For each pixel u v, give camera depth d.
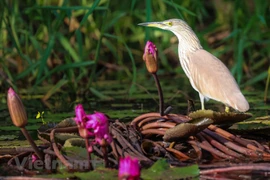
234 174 7.93
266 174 7.92
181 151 8.96
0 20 14.09
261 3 16.17
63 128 8.69
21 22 15.79
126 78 17.33
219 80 11.02
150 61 8.66
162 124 8.94
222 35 18.84
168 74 17.84
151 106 12.85
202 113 8.80
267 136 9.42
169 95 14.34
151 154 8.66
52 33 15.25
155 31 18.22
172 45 18.17
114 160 8.20
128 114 11.80
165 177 7.66
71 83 14.68
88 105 13.13
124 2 18.08
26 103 13.55
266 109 12.30
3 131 10.62
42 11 14.98
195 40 12.23
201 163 8.45
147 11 13.35
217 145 8.77
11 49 15.81
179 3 16.97
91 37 17.66
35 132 10.48
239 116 8.79
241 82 16.36
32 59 16.59
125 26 18.38
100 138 7.66
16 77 14.86
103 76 17.75
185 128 8.40
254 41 16.62
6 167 8.45
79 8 13.74
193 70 11.71
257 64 17.69
